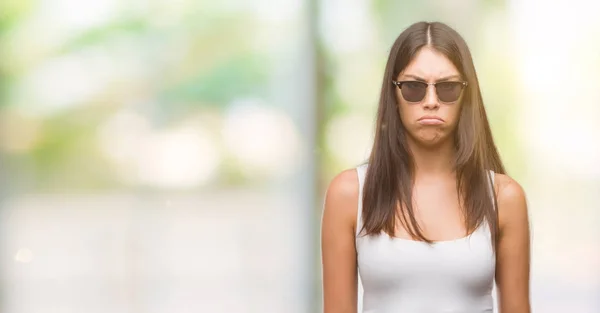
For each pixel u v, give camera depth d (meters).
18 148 13.09
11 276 12.98
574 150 13.17
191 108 13.05
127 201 13.14
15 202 13.09
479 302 4.21
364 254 4.26
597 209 13.19
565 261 13.16
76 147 13.15
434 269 4.15
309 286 12.84
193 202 13.09
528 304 4.35
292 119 12.91
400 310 4.17
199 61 13.02
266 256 13.00
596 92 13.09
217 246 13.02
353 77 12.81
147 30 13.01
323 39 12.80
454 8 12.79
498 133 13.09
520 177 13.20
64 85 13.09
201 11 12.98
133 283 13.09
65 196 13.13
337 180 4.40
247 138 13.00
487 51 12.96
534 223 13.20
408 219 4.21
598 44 13.02
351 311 4.39
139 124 13.09
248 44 12.97
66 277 13.09
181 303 13.02
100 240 13.09
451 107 4.12
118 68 13.06
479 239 4.19
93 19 13.05
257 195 13.00
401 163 4.27
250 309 12.98
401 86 4.16
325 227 4.40
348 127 12.82
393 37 12.75
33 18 13.05
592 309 12.72
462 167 4.24
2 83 13.01
